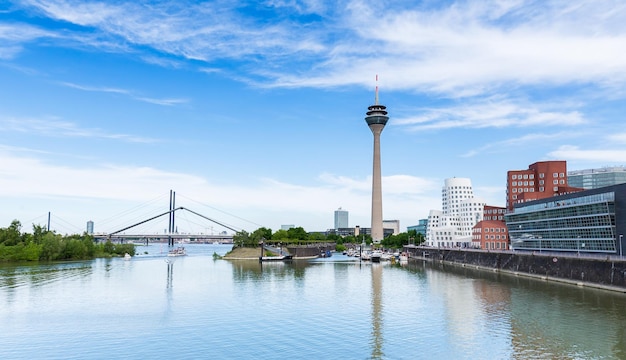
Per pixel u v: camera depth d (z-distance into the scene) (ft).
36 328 287.07
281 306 358.23
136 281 520.01
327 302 376.07
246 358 230.89
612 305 344.90
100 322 303.07
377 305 361.30
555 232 644.27
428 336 265.95
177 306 358.02
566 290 427.74
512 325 287.89
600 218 531.91
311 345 251.39
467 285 482.69
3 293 421.59
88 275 584.40
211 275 596.29
